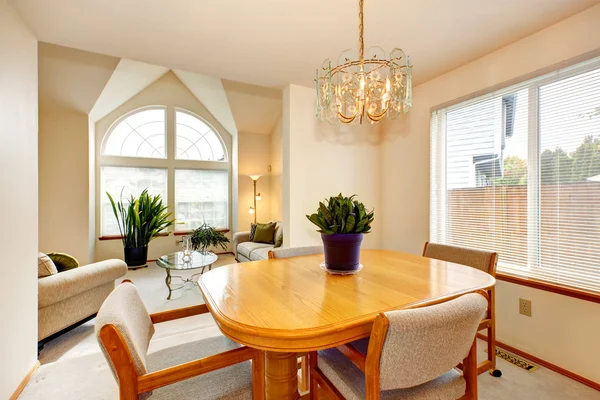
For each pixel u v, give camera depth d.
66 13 1.60
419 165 2.73
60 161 3.72
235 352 0.97
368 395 0.80
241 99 4.88
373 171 3.12
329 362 1.11
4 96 1.46
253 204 5.72
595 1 1.55
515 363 1.83
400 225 2.93
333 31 1.82
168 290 3.51
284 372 1.16
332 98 1.63
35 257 1.77
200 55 2.12
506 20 1.72
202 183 5.69
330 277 1.35
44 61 2.99
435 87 2.57
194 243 4.96
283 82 2.64
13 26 1.55
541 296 1.82
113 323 0.83
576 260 1.67
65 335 2.31
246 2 1.53
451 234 2.45
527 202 1.91
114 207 4.61
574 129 1.68
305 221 2.74
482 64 2.18
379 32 1.83
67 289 2.12
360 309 0.97
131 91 4.69
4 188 1.45
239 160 5.59
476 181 2.24
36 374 1.71
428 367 0.82
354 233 1.40
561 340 1.72
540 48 1.83
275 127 5.63
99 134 4.77
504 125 2.04
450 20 1.71
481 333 2.18
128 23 1.71
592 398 1.51
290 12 1.62
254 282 1.27
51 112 3.66
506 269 2.02
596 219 1.59
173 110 5.40
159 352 1.23
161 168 5.29
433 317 0.78
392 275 1.38
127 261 4.57
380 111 1.61
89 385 1.61
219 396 0.98
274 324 0.86
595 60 1.59
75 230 3.80
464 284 1.23
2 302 1.42
